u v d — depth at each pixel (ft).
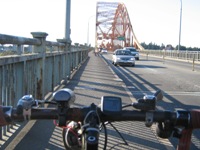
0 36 14.87
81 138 7.39
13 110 6.87
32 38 23.68
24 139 18.45
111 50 388.78
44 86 28.17
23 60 20.53
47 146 17.44
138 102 7.02
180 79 61.62
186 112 6.97
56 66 38.24
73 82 47.37
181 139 7.38
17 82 20.29
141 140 19.13
